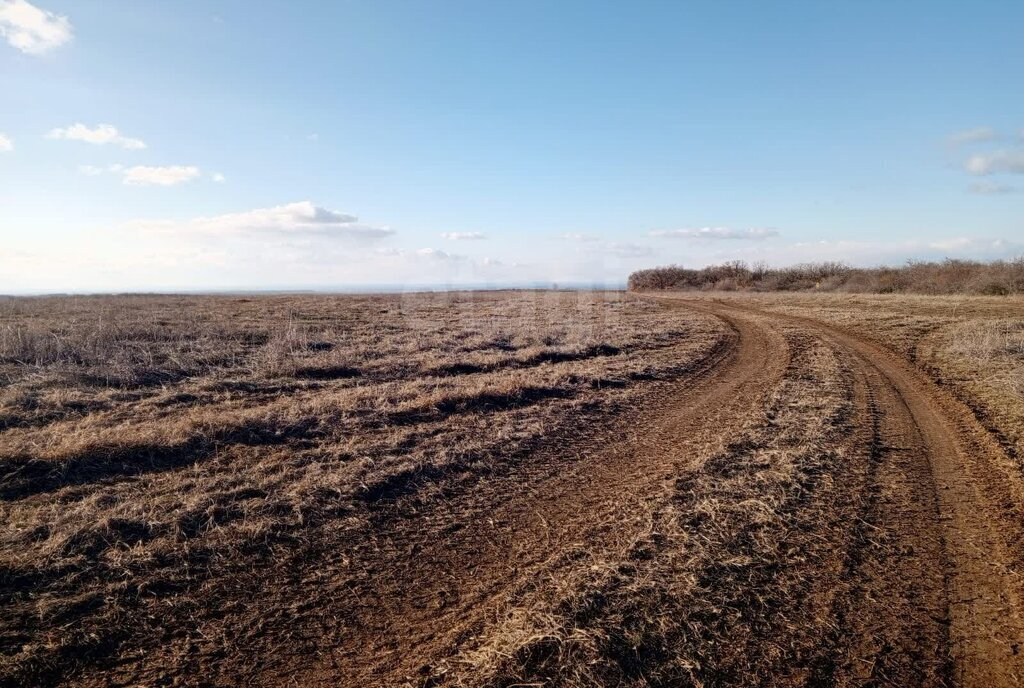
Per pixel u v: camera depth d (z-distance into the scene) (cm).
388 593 438
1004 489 611
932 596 418
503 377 1176
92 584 421
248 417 800
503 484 662
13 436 701
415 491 627
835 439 771
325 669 351
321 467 667
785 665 343
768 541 489
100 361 1117
